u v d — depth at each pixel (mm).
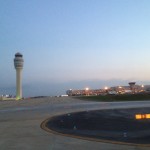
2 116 25422
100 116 20031
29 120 21469
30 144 12891
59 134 15203
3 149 12055
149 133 14719
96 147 11945
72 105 34375
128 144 12445
